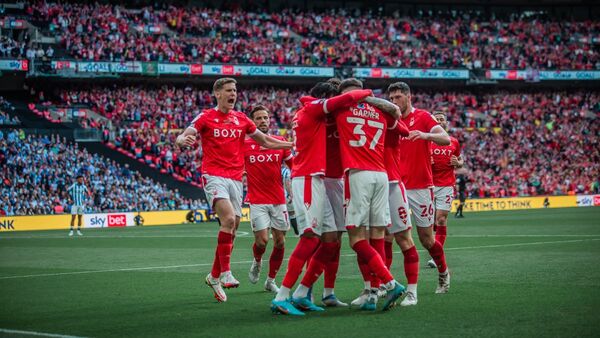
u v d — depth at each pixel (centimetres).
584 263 2183
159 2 9550
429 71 9469
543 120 9825
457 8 11219
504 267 2144
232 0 10094
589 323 1212
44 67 7662
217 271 1633
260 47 9225
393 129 1500
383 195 1455
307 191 1424
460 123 9525
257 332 1234
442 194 2348
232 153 1691
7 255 3195
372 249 1427
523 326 1202
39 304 1628
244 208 6888
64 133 7512
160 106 8444
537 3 11338
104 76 7950
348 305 1523
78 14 8638
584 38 10762
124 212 6588
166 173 7525
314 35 9862
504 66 10012
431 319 1302
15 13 8425
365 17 10512
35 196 6494
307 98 1470
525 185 8638
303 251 1429
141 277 2170
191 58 8631
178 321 1370
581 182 8888
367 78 9350
